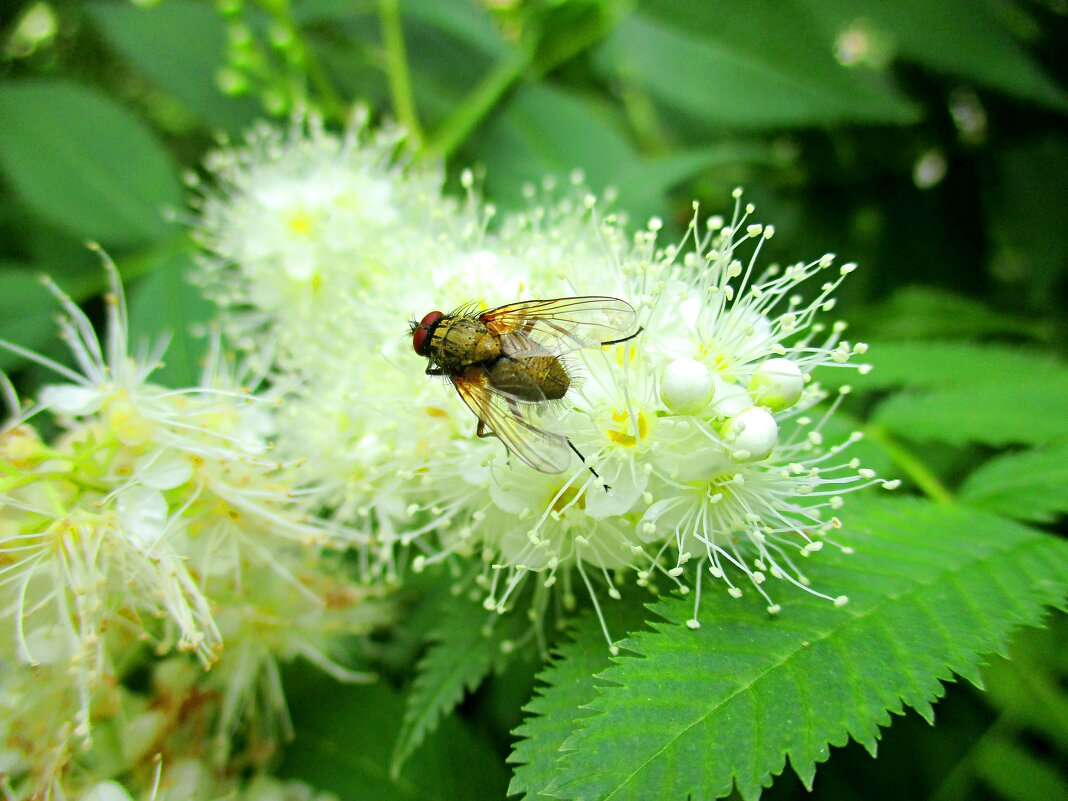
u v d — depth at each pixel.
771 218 0.11
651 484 0.06
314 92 0.11
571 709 0.05
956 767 0.08
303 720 0.07
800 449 0.06
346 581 0.07
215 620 0.07
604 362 0.06
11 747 0.06
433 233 0.08
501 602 0.06
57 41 0.14
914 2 0.10
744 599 0.06
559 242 0.07
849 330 0.10
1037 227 0.11
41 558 0.06
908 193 0.11
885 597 0.06
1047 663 0.08
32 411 0.06
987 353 0.09
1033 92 0.10
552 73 0.12
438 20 0.11
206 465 0.07
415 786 0.07
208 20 0.11
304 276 0.08
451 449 0.06
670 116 0.12
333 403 0.07
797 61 0.10
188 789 0.07
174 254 0.09
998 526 0.06
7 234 0.11
